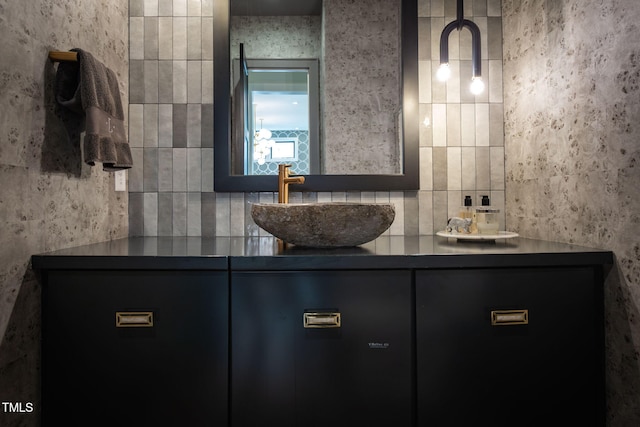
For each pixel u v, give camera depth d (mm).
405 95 1553
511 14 1516
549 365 1031
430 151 1576
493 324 1022
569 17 1186
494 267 1028
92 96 1080
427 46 1573
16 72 943
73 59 1075
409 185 1552
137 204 1553
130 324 1003
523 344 1029
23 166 972
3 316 909
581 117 1145
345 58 1555
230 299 1008
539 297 1033
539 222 1363
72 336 1009
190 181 1558
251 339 1005
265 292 1005
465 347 1020
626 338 993
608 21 1031
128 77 1553
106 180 1390
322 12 1555
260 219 1109
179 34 1559
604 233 1066
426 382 1015
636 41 944
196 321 1005
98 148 1092
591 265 1050
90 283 1012
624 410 999
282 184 1414
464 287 1022
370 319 1013
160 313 1008
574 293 1043
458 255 1015
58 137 1114
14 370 942
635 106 953
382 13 1562
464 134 1576
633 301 973
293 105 1553
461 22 1406
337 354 1009
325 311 1006
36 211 1022
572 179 1190
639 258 955
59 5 1108
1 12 892
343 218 1057
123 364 1009
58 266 1001
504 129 1574
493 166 1578
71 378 1006
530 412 1027
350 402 1010
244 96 1547
